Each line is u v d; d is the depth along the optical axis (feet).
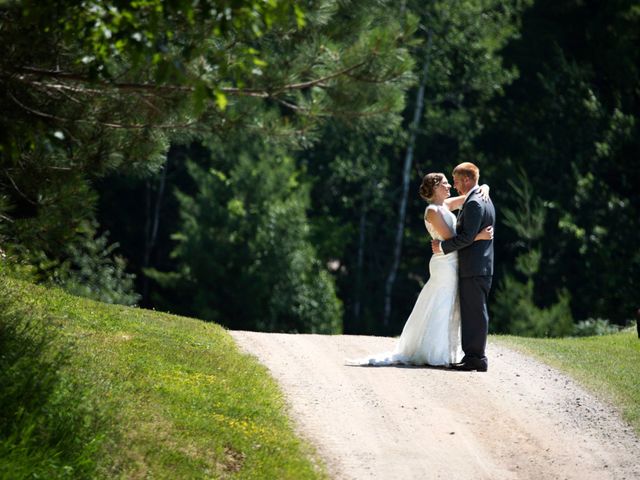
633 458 62.59
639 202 214.69
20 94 77.00
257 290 208.23
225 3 50.90
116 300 147.74
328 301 213.25
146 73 75.61
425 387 73.10
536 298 211.00
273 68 85.61
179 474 53.88
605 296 194.08
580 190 210.79
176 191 219.61
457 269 78.43
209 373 71.31
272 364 78.07
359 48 87.61
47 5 53.62
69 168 89.56
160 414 60.44
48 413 54.39
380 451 61.11
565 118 220.84
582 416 69.56
